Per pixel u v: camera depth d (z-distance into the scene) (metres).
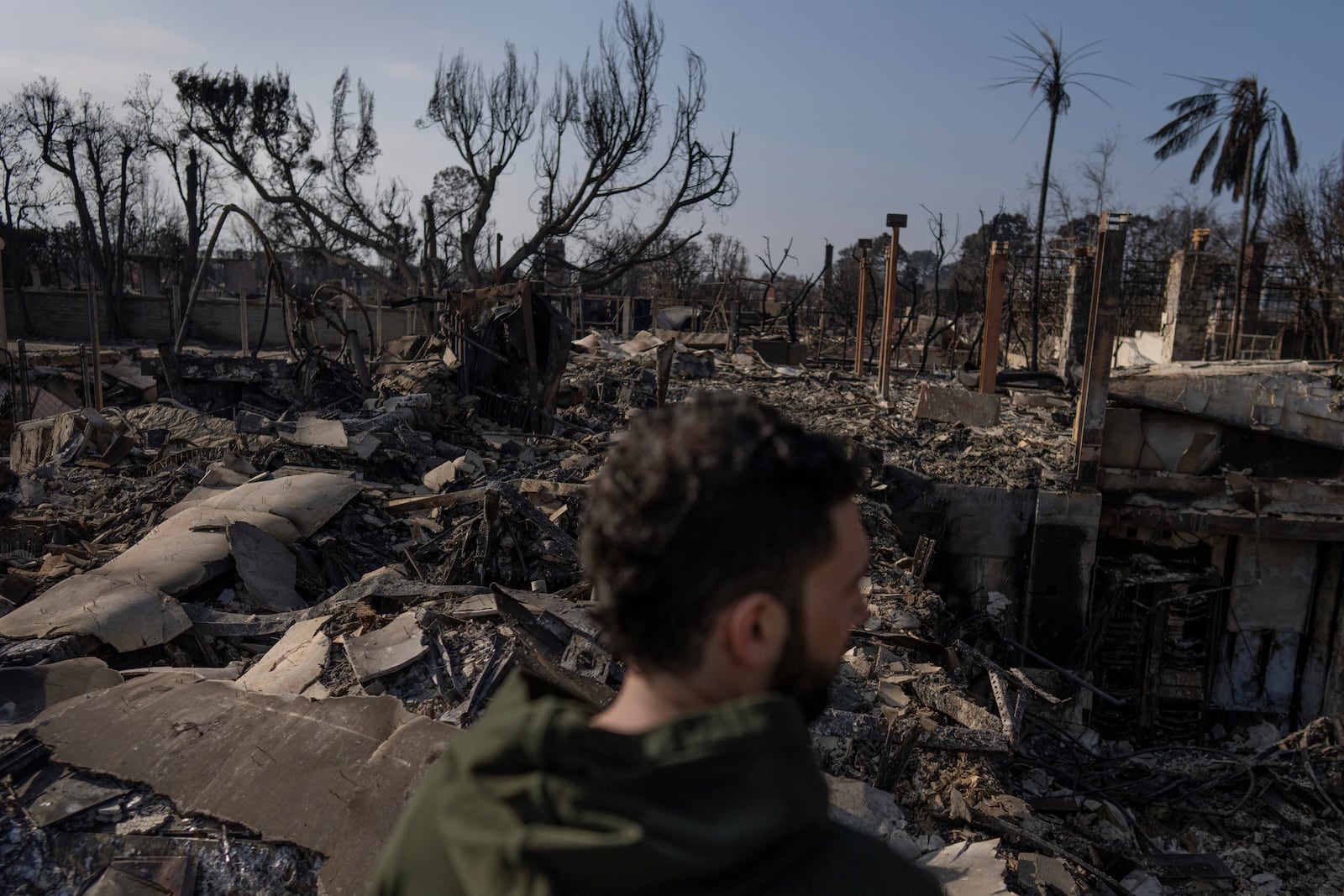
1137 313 32.47
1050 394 21.00
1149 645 13.50
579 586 6.96
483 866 0.78
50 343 34.19
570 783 0.76
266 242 15.95
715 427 0.83
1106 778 11.20
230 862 3.55
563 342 15.80
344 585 8.02
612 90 34.56
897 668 6.45
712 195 34.88
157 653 6.06
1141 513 13.84
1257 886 9.20
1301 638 14.27
